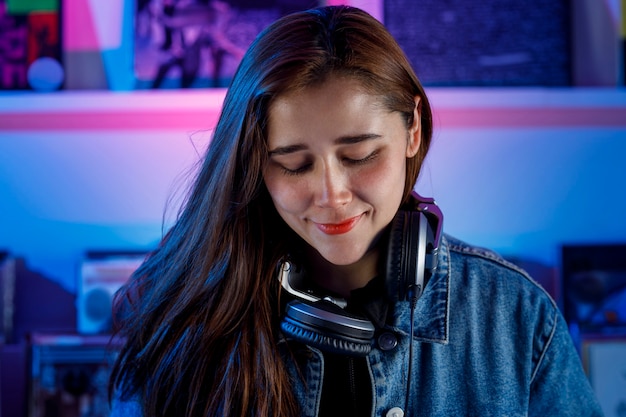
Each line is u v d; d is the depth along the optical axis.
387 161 0.83
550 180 1.76
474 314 1.02
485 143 1.76
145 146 1.75
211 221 0.95
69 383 1.64
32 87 1.71
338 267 0.98
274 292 0.99
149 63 1.70
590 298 1.70
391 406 1.00
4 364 1.69
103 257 1.70
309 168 0.83
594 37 1.71
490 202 1.77
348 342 0.86
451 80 1.71
